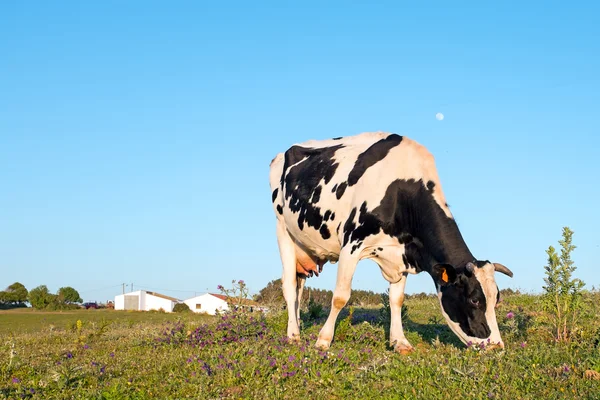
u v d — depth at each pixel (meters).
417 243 8.92
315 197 10.12
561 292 9.08
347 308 15.91
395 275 9.38
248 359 7.99
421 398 6.38
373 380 7.18
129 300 84.62
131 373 8.06
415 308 15.41
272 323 11.27
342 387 7.00
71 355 9.37
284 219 11.18
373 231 9.05
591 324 9.93
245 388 7.00
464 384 6.62
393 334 9.50
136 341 10.94
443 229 8.59
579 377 6.74
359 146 10.16
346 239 9.30
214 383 7.22
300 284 11.59
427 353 8.75
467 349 7.84
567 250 9.15
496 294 8.02
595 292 15.34
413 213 8.89
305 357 7.89
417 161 9.05
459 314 8.17
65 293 89.06
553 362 7.50
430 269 8.76
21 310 73.44
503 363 7.32
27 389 7.09
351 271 9.20
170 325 13.34
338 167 9.97
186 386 7.18
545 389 6.37
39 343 12.59
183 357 8.80
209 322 12.82
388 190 9.04
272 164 12.27
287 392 6.90
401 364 7.66
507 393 6.28
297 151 11.30
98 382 7.55
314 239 10.38
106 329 14.51
